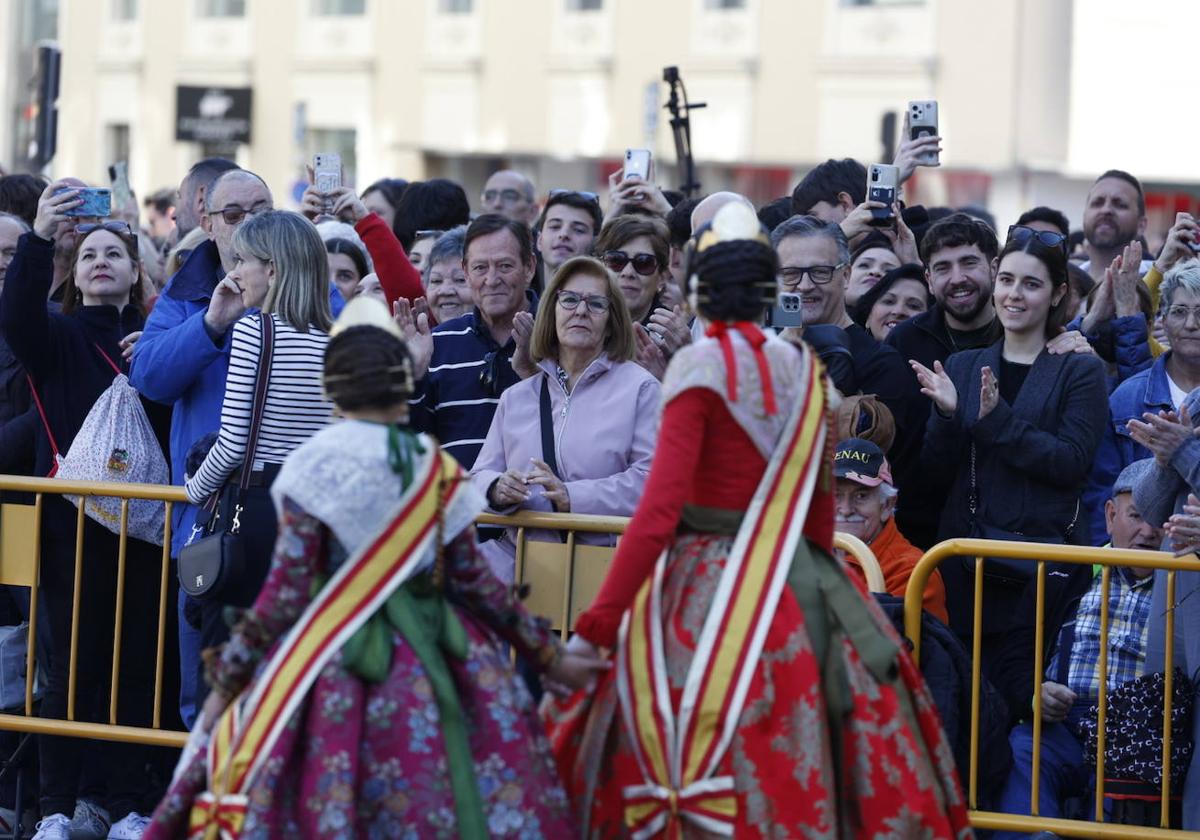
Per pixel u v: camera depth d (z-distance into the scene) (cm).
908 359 2277
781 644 1439
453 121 9931
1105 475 2192
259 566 1888
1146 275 2723
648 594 1476
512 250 2117
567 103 9612
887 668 1472
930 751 1505
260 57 10381
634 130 9450
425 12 9975
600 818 1480
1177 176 8275
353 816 1386
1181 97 8262
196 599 1906
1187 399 1905
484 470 1920
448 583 1484
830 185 2748
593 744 1488
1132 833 1778
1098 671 1891
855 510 1936
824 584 1484
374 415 1470
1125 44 8281
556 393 1955
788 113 9031
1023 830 1800
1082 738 1911
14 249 2520
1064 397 2055
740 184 9175
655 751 1441
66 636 2120
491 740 1445
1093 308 2486
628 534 1442
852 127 8894
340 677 1410
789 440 1466
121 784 2159
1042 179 8425
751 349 1472
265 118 10381
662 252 2212
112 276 2311
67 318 2289
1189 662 1816
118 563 2116
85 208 2280
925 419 2152
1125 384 2236
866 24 8819
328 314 1991
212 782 1428
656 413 1925
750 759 1420
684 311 2211
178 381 2056
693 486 1482
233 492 1906
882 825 1441
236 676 1439
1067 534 2008
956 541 1800
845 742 1460
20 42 10844
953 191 8588
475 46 9856
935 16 8644
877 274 2572
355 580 1427
